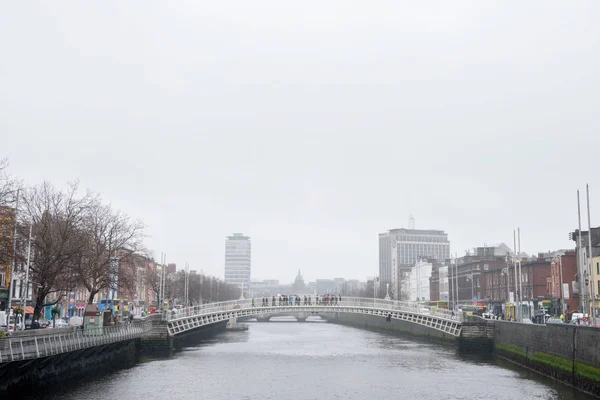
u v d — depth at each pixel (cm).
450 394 5419
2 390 4434
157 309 12419
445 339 10506
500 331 8419
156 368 7175
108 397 5191
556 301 11456
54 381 5494
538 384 5856
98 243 8031
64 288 7506
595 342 5056
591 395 5119
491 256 17038
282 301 10212
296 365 7538
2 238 6062
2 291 8425
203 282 19150
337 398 5297
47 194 7419
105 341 6544
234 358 8312
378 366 7425
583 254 8538
